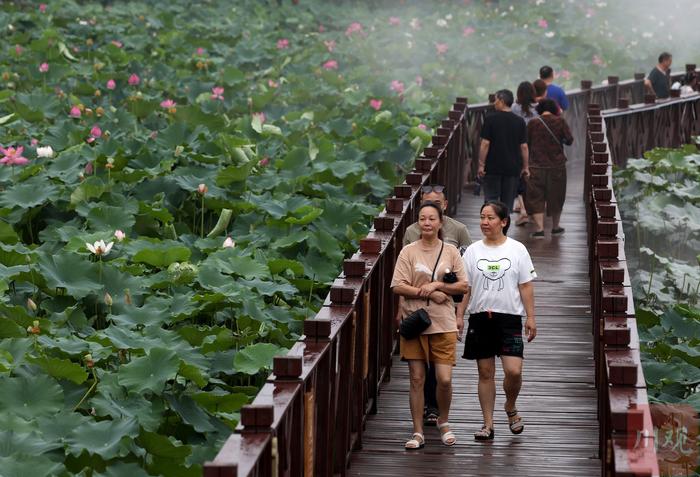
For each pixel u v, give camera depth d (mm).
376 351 14688
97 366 14688
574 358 16938
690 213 23422
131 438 11523
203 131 25203
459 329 13469
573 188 29531
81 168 23656
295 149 24062
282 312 16828
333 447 11898
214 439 13023
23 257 17578
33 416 12617
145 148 23641
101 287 16719
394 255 16312
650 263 23625
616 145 30328
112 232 19391
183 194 22422
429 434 14008
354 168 23750
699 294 21719
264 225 21156
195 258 19719
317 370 11242
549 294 20172
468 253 13586
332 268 19156
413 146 27250
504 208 13461
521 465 13008
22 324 15703
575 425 14312
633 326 12438
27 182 22094
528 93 23844
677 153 28219
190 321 16906
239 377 15359
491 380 13672
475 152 29266
